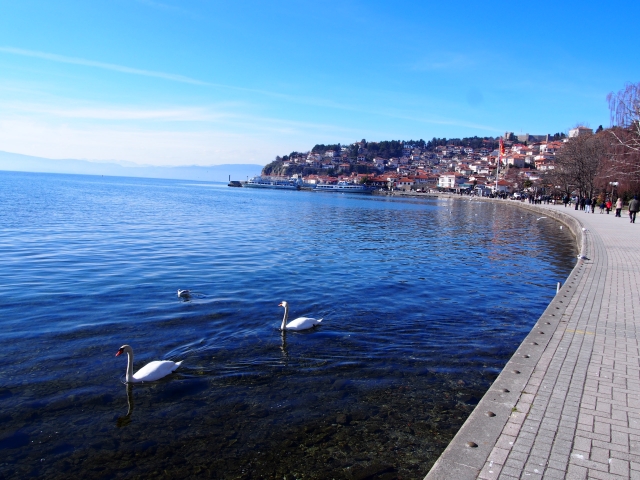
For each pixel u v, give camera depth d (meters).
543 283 16.88
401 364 8.83
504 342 10.16
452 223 47.62
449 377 8.23
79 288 14.30
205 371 8.45
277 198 107.88
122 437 6.29
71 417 6.79
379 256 22.73
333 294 14.39
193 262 19.23
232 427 6.54
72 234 27.50
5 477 5.42
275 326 11.06
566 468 4.30
